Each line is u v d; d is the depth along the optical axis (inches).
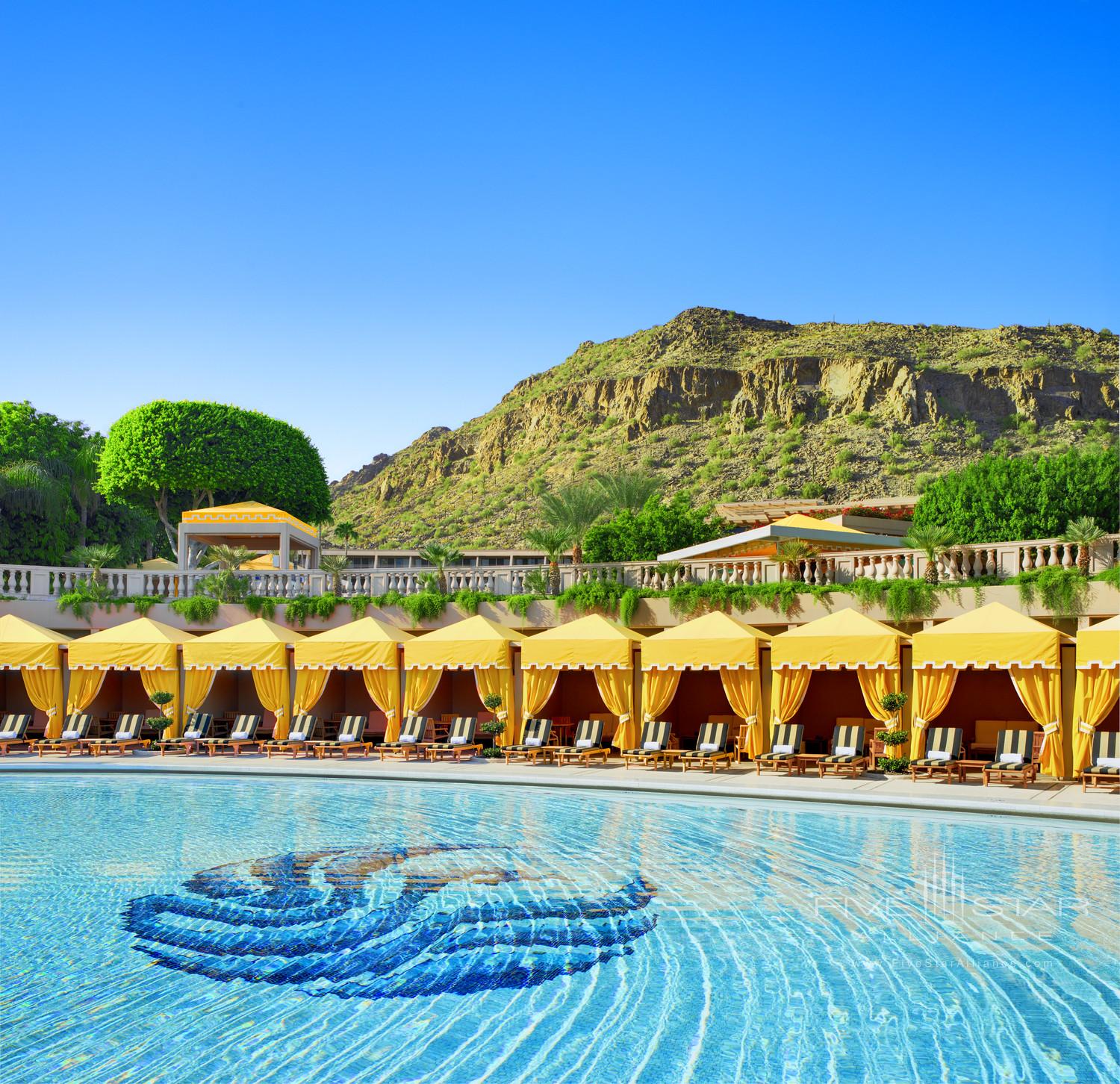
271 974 374.6
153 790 856.3
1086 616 928.9
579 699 1184.8
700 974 369.1
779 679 961.5
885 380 6879.9
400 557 2967.5
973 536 1883.6
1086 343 7780.5
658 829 655.1
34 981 368.2
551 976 368.5
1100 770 782.5
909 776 874.8
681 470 6501.0
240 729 1117.7
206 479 2593.5
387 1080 286.5
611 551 1836.9
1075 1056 298.4
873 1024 322.7
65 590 1347.2
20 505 2154.3
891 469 5890.8
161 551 2901.1
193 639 1138.0
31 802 786.8
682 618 1115.3
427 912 452.8
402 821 689.6
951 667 885.8
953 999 343.0
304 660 1109.7
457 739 1053.2
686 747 1107.9
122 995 353.7
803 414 6845.5
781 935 414.6
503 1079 287.0
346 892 490.0
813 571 1113.4
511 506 6683.1
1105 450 2076.8
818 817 695.7
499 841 616.4
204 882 511.5
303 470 2778.1
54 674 1151.6
